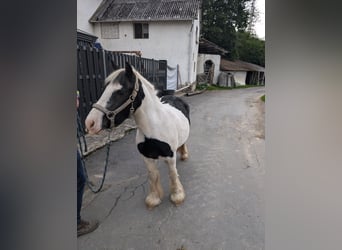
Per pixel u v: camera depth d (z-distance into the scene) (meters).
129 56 6.36
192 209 2.11
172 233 1.82
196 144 3.83
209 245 1.70
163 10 11.30
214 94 10.94
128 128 4.58
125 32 11.25
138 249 1.67
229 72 16.81
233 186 2.48
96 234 1.81
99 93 4.50
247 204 2.17
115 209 2.12
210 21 17.89
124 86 1.58
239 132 4.53
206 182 2.57
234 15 17.80
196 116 5.94
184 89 10.52
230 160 3.16
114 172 2.82
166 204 2.20
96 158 3.22
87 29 11.20
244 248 1.67
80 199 1.74
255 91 12.84
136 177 2.71
